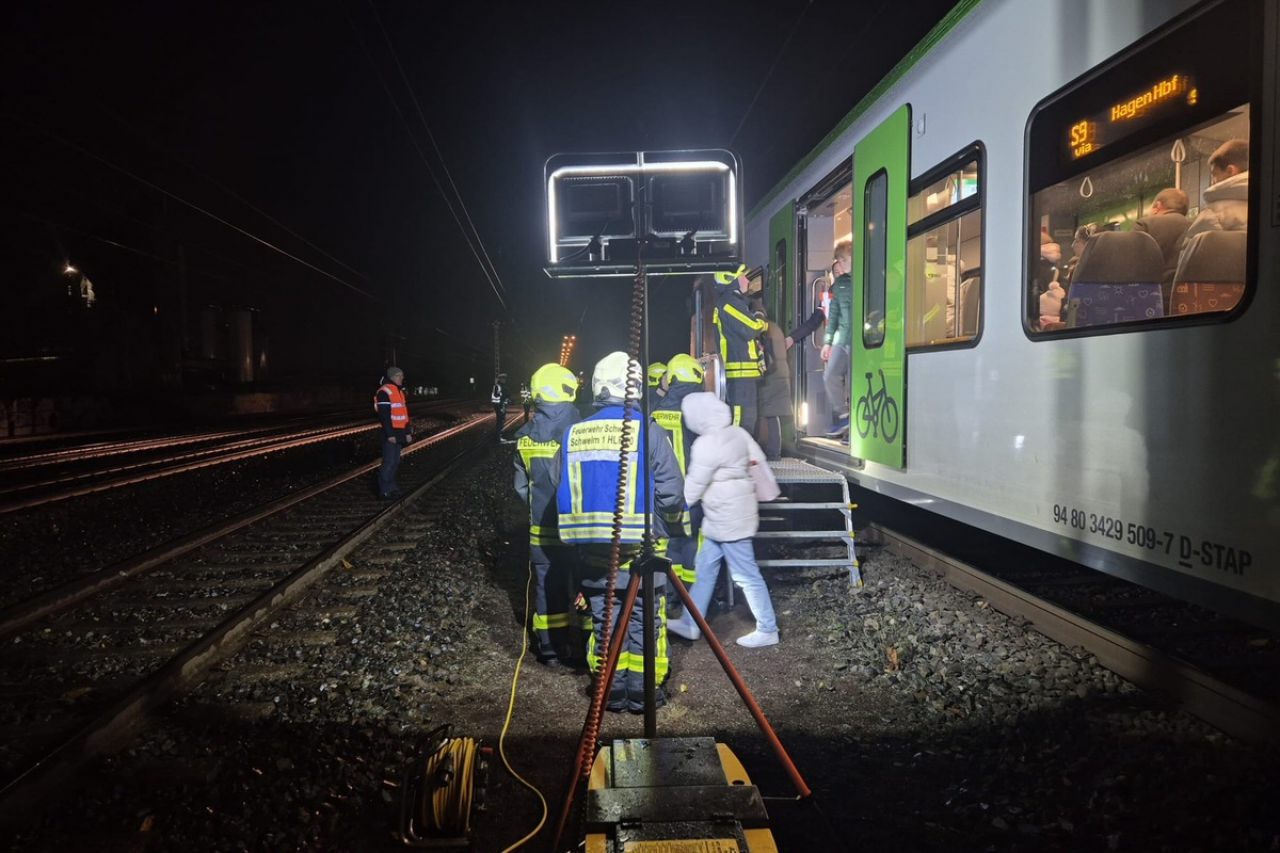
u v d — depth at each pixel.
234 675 5.43
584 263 4.11
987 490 5.58
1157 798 3.60
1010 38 5.24
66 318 34.81
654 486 4.93
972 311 5.82
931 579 7.08
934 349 6.25
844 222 9.31
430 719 4.81
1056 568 7.50
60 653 5.85
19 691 5.13
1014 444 5.25
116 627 6.45
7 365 33.41
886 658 5.49
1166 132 4.00
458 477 16.50
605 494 4.88
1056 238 4.87
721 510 5.93
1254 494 3.53
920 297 6.52
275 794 3.87
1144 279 4.25
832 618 6.43
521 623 6.70
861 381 7.71
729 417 6.02
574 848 3.45
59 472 16.58
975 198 5.66
